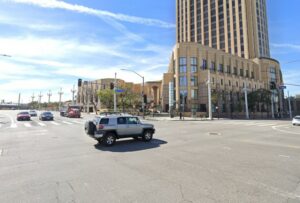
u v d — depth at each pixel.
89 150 10.73
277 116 73.81
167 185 5.75
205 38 99.81
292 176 6.45
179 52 64.44
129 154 9.73
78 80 33.81
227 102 68.50
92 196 5.05
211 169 7.22
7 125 25.39
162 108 75.88
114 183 5.93
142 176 6.53
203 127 23.73
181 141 13.48
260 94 67.88
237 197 4.95
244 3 89.94
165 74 76.75
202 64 66.25
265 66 87.12
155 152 10.13
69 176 6.58
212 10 99.00
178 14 110.69
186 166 7.62
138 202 4.71
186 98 62.09
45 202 4.75
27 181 6.14
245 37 89.06
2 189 5.54
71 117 44.88
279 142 13.05
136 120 13.27
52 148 11.27
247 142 13.05
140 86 98.50
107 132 11.93
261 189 5.44
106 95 62.44
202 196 5.01
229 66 75.50
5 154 9.80
